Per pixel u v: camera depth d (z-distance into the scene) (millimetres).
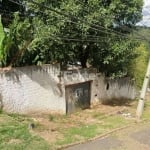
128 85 23094
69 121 15875
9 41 13945
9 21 19297
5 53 14070
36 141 11797
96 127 15227
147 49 25312
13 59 14531
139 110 17938
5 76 13781
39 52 16656
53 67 16141
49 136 12812
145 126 16422
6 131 11906
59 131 13781
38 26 16438
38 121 14555
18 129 12359
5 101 13867
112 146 12891
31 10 17125
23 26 14570
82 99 18625
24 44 14625
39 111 15602
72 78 17469
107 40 17391
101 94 20156
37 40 15469
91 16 15938
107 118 17219
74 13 15695
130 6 17734
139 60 23922
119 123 16359
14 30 14312
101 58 18938
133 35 18359
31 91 15047
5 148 10648
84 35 16312
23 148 10930
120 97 22281
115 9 17047
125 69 21391
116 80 21453
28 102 14953
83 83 18531
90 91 19172
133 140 13945
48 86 15977
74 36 16500
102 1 17109
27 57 15461
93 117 17188
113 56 18359
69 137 13125
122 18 17875
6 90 13883
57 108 16641
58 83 16547
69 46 17141
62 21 15852
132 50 19062
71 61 19141
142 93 18062
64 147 12023
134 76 23656
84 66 19734
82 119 16609
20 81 14445
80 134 13797
